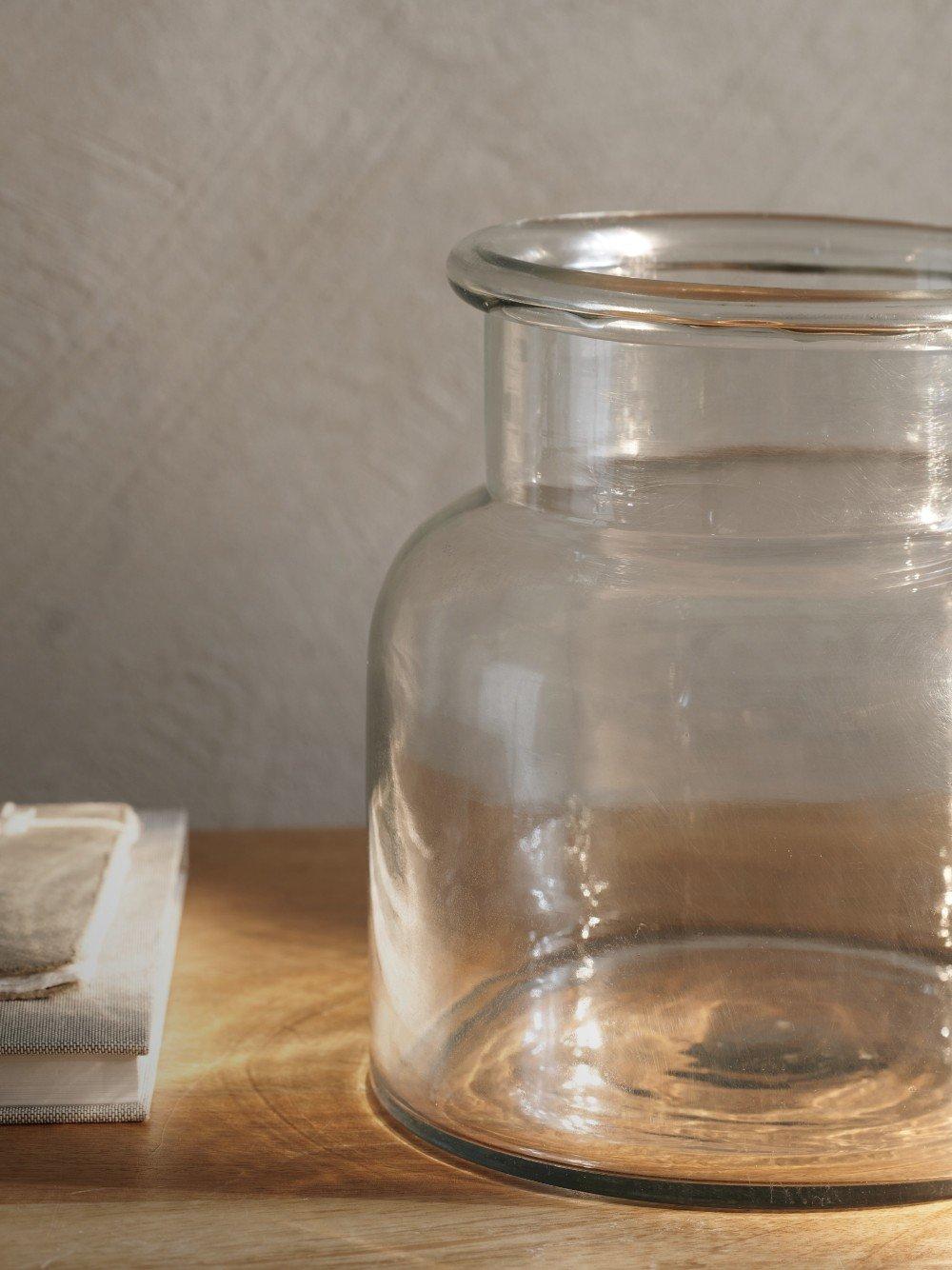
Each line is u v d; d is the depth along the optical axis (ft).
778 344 1.29
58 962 1.53
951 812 1.34
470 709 1.37
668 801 1.34
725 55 2.34
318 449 2.40
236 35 2.24
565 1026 1.36
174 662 2.45
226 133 2.27
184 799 2.50
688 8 2.32
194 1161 1.44
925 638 1.32
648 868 1.36
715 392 1.32
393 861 1.46
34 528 2.37
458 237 2.35
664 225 1.75
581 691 1.33
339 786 2.53
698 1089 1.31
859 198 2.42
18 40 2.21
